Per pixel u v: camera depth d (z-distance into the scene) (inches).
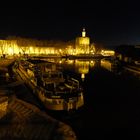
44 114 749.3
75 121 888.9
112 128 821.9
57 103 888.3
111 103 1181.1
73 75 2244.1
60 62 3823.8
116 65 3287.4
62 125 687.1
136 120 905.5
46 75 1460.4
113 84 1785.2
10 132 622.5
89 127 826.8
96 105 1135.0
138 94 1414.9
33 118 711.7
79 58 4945.9
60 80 1264.8
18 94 1031.0
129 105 1147.9
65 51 6373.0
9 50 4453.7
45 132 638.5
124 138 738.2
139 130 807.1
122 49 4180.6
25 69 1859.0
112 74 2406.5
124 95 1387.8
